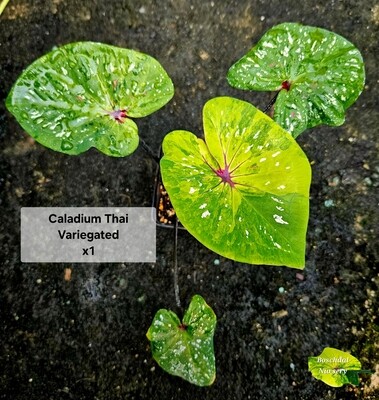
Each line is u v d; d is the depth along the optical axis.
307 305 0.44
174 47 0.44
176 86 0.44
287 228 0.30
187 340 0.36
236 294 0.43
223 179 0.31
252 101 0.44
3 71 0.42
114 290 0.43
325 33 0.33
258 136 0.31
